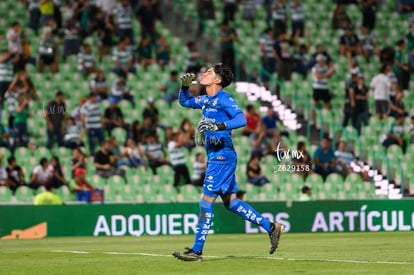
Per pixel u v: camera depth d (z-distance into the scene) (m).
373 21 72.75
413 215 51.62
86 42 65.25
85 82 63.50
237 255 30.38
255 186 57.84
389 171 62.69
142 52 65.50
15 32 61.50
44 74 62.78
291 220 50.31
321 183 59.12
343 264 25.70
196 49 67.94
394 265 25.20
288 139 63.41
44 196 50.56
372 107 66.38
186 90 27.06
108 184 56.62
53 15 64.69
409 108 68.12
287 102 66.06
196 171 57.44
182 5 69.94
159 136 59.97
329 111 65.69
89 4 65.88
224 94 26.20
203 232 26.47
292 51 67.94
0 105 59.19
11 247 38.84
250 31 70.19
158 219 49.38
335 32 71.75
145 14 66.81
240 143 60.75
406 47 71.25
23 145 57.94
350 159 61.00
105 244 39.97
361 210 51.06
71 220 48.41
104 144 56.81
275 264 25.80
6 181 53.94
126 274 23.30
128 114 61.84
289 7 70.31
